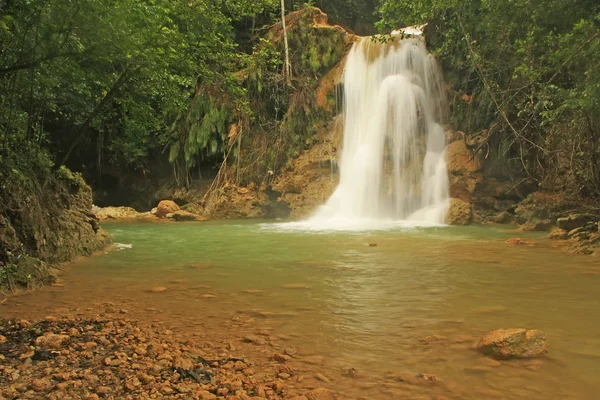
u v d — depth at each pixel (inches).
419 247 452.8
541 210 657.6
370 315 220.7
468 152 794.8
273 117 1007.6
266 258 393.7
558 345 177.8
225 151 979.3
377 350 173.8
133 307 237.5
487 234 569.0
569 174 651.5
